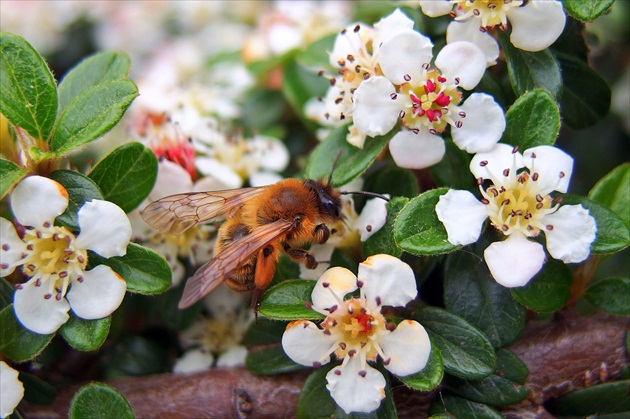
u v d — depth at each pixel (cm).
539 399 9
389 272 8
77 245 8
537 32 8
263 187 9
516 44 8
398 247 8
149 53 17
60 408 9
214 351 10
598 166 12
